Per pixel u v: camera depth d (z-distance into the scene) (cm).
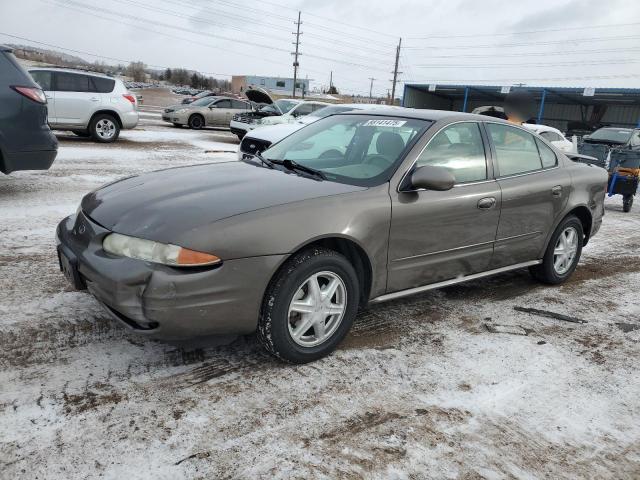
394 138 370
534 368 328
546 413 280
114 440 232
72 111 1231
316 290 302
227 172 360
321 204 304
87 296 376
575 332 388
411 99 3944
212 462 224
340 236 304
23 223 546
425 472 229
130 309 263
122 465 218
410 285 357
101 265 272
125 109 1300
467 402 284
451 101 4344
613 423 277
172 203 292
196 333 271
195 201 293
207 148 1348
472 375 313
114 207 300
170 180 340
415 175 332
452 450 245
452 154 375
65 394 261
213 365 301
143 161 1023
